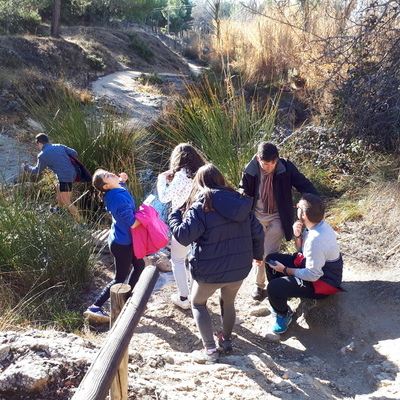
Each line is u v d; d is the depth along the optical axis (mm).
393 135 7219
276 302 4031
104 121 8914
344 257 5082
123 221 4176
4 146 9891
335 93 7844
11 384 2592
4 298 4566
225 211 3320
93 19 39562
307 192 4270
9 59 17500
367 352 3734
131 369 3184
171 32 67688
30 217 5242
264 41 14047
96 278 5289
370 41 7781
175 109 10531
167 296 4887
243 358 3645
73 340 3191
